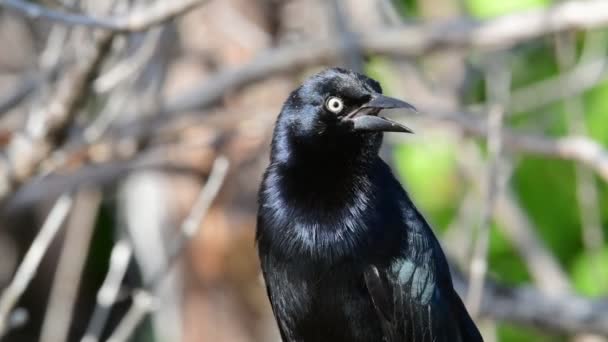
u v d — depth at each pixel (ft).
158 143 49.11
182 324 50.70
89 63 36.68
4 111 45.57
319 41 46.37
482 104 54.95
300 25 52.42
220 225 49.88
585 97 51.26
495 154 37.81
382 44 46.21
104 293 36.73
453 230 49.80
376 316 32.86
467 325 35.68
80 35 38.06
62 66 39.96
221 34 51.44
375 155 32.96
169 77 50.90
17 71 53.98
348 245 32.07
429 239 33.65
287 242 32.37
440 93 52.49
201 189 50.11
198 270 50.29
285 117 32.94
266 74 47.16
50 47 40.11
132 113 46.44
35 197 47.65
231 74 47.19
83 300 60.34
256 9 52.19
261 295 50.24
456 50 46.21
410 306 33.06
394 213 32.65
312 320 32.89
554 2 50.37
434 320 33.78
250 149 48.88
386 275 32.55
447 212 51.42
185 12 33.78
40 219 57.57
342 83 32.37
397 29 46.14
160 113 46.57
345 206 32.22
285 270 32.63
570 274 53.01
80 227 48.70
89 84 37.45
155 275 42.83
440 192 51.34
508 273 53.06
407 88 52.26
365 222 32.17
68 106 38.09
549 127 52.75
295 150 32.65
